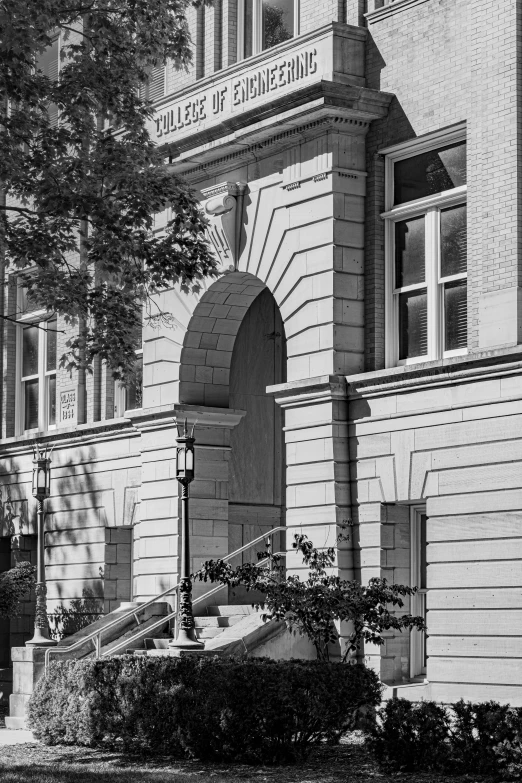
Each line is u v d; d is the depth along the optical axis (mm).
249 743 19562
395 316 23703
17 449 34656
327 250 23750
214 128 25656
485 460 20969
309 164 24250
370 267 23844
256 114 24750
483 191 21453
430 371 21828
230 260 26125
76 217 22531
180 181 23188
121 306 23922
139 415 28516
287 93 23812
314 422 23750
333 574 23172
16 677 27125
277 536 29828
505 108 21172
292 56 24625
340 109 23406
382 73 23891
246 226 25875
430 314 22875
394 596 21328
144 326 28859
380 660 22641
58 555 32531
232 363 29672
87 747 22219
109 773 18312
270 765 19375
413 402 22359
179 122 27234
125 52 23219
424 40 23094
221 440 28172
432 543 21781
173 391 27859
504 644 20438
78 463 32031
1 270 36719
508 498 20562
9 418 35969
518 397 20469
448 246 22828
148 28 23250
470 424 21250
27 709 23781
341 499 23359
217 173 26625
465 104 22219
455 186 22734
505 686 20375
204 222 23516
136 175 22656
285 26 26375
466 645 21016
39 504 28797
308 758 19641
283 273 24828
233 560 28953
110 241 22406
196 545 27578
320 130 23969
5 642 36156
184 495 23094
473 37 21875
